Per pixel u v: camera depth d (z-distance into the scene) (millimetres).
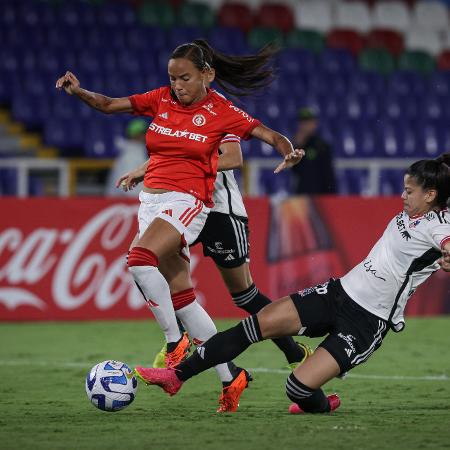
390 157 66000
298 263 42531
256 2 78375
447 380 27062
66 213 41469
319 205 42844
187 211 20969
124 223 41938
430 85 73688
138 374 19578
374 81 72062
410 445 16562
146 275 20406
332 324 19703
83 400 23234
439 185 19125
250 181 52344
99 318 41812
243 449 16234
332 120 66812
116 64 66250
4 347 34656
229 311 42219
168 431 18172
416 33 80688
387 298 19516
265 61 22578
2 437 17625
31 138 60812
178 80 20781
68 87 21703
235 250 23156
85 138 59969
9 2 67625
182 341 21188
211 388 25516
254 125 21250
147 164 23188
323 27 78688
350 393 24531
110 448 16422
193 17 73562
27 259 41312
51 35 66688
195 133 21109
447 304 44031
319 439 17156
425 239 19172
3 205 41125
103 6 70125
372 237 43125
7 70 63625
